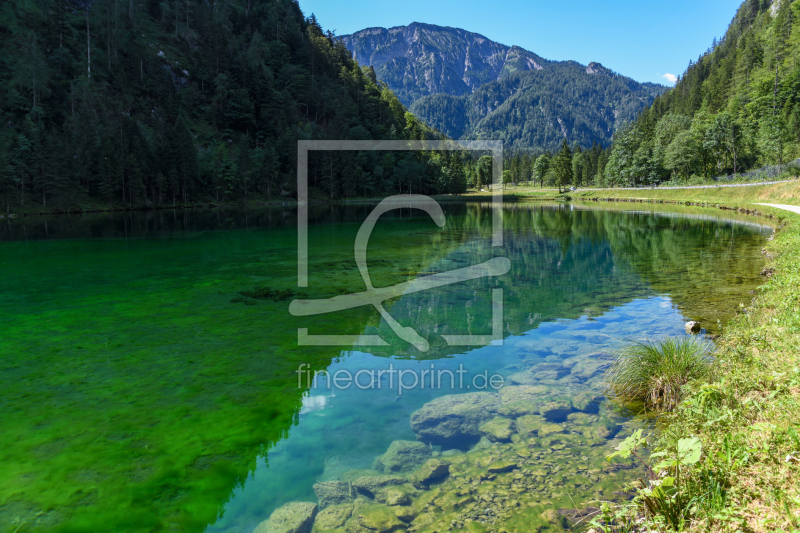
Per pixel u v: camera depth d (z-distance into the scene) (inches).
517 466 175.2
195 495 169.0
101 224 1433.3
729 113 2544.3
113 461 191.0
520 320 390.9
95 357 312.3
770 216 1179.3
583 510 144.3
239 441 206.8
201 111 3366.1
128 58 3139.8
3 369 291.0
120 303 457.7
